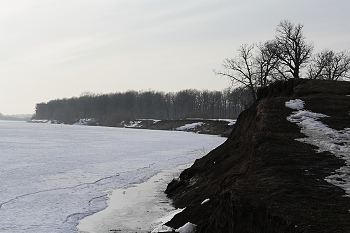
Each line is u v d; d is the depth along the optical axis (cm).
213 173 2072
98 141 7019
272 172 1398
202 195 1816
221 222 1206
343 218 1000
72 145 6084
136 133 10069
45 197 2225
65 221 1722
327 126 1947
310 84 2758
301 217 1012
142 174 3077
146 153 4800
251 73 6022
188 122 12188
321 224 966
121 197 2208
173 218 1516
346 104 2303
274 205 1101
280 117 2108
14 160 4012
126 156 4456
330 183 1281
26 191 2397
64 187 2530
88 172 3192
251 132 2220
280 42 5556
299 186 1244
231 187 1285
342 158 1520
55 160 4038
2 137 8181
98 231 1566
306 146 1670
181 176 2362
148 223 1648
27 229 1608
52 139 7575
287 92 2834
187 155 4566
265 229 1070
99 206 1992
